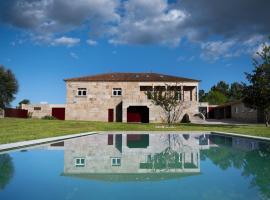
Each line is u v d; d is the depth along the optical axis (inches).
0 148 447.2
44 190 224.8
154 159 405.1
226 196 209.5
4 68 2052.2
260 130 917.8
